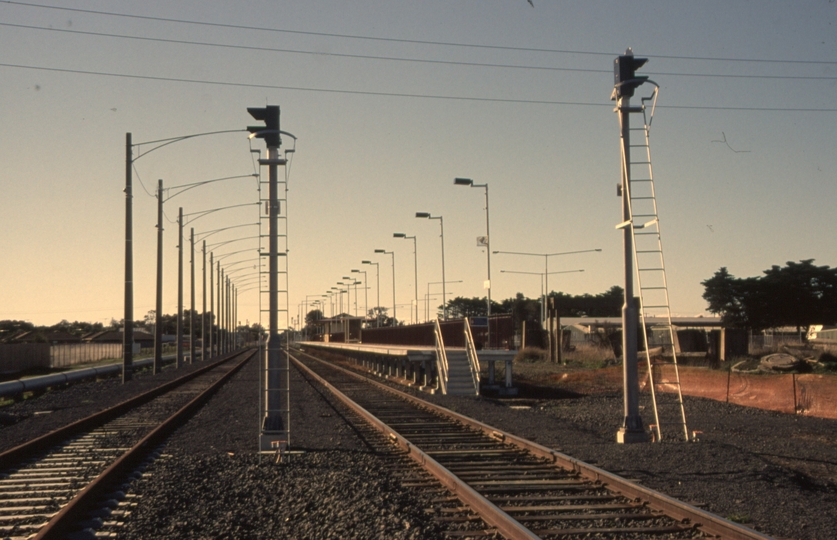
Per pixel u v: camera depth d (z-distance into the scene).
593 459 12.91
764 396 24.00
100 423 20.31
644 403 24.78
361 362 61.94
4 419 22.34
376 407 23.98
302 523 8.68
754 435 17.31
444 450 14.30
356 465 12.54
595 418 21.12
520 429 17.94
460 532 8.17
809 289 58.38
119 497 10.31
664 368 31.33
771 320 58.59
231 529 8.53
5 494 10.70
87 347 79.69
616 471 11.74
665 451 13.33
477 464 12.52
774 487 10.83
